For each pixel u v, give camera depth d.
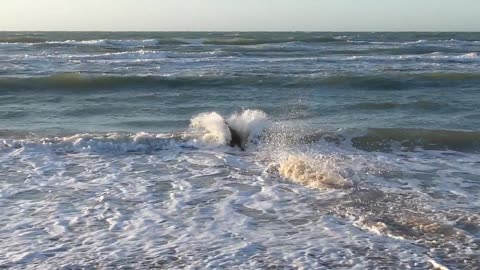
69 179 7.98
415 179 8.16
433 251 5.44
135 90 18.44
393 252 5.41
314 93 18.05
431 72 22.58
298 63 27.06
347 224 6.20
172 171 8.55
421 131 10.91
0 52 32.19
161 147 10.08
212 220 6.33
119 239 5.72
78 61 26.75
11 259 5.18
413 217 6.41
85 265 5.09
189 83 19.48
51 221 6.21
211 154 9.68
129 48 37.34
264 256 5.31
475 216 6.46
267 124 11.11
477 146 10.34
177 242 5.66
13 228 5.97
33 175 8.14
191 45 41.62
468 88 19.31
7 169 8.43
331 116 13.65
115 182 7.88
